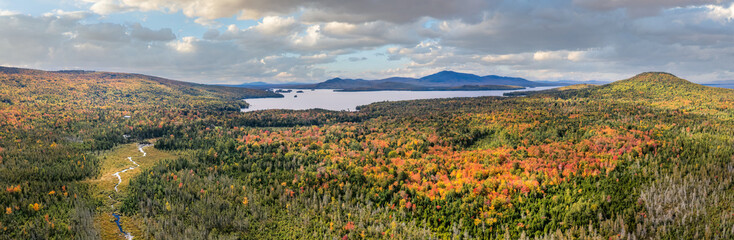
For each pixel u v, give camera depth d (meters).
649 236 126.06
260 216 155.38
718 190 134.75
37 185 169.25
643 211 134.12
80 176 191.38
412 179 175.62
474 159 196.00
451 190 157.75
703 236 121.31
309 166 199.50
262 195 171.12
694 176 143.00
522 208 144.75
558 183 155.38
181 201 163.50
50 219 146.00
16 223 139.75
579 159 175.75
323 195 169.75
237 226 148.00
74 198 164.25
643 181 147.25
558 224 135.25
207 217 152.50
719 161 153.00
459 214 146.12
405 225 146.38
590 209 138.00
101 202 163.88
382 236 138.50
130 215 156.00
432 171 182.38
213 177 189.38
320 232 143.38
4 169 185.88
